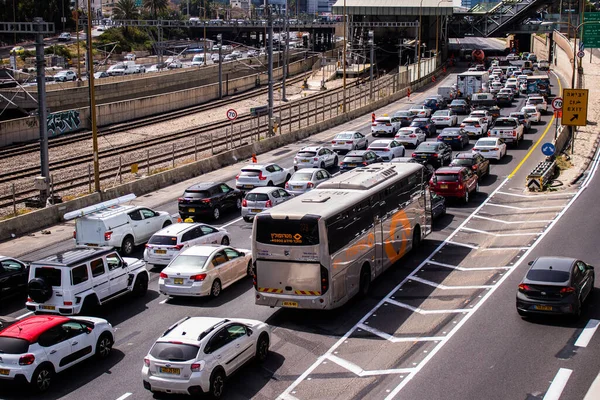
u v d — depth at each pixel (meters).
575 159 47.69
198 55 133.12
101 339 19.02
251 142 56.03
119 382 17.62
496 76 94.75
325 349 19.27
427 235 29.92
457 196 35.56
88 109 67.56
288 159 50.81
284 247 20.92
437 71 111.06
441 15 124.00
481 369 17.41
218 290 24.22
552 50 130.88
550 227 30.88
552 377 16.77
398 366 17.89
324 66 117.19
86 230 28.30
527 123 58.72
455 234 30.81
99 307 23.33
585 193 37.34
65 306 21.19
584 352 18.16
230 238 30.70
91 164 50.12
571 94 47.44
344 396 16.36
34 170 47.72
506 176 42.56
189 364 15.91
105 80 91.19
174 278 23.33
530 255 26.98
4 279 23.80
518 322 20.47
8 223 32.62
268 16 55.66
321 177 37.28
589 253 26.73
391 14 117.75
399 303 22.69
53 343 17.42
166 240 26.89
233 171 47.38
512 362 17.73
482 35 135.00
